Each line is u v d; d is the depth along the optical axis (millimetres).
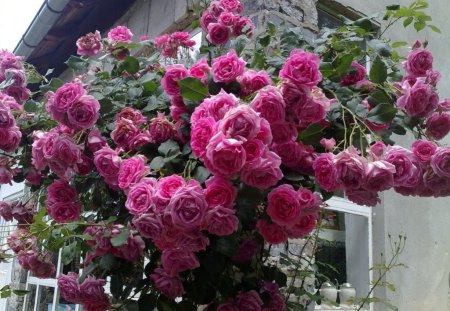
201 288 1001
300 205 900
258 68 1188
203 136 810
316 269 1663
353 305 2279
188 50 1677
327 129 1052
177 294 971
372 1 2660
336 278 2338
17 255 1360
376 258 2545
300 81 878
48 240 1223
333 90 1125
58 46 3209
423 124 1169
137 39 2832
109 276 1173
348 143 1029
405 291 2660
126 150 1129
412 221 2799
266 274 1181
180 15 2324
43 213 1208
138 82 1350
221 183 813
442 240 2992
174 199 780
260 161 772
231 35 1423
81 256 1271
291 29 1356
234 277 1076
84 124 1078
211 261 955
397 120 1152
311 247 1827
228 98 839
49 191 1176
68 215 1170
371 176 829
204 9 1618
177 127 1054
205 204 786
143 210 824
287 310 1344
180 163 1012
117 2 2861
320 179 877
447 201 3084
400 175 896
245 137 771
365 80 1171
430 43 3215
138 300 1026
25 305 3365
